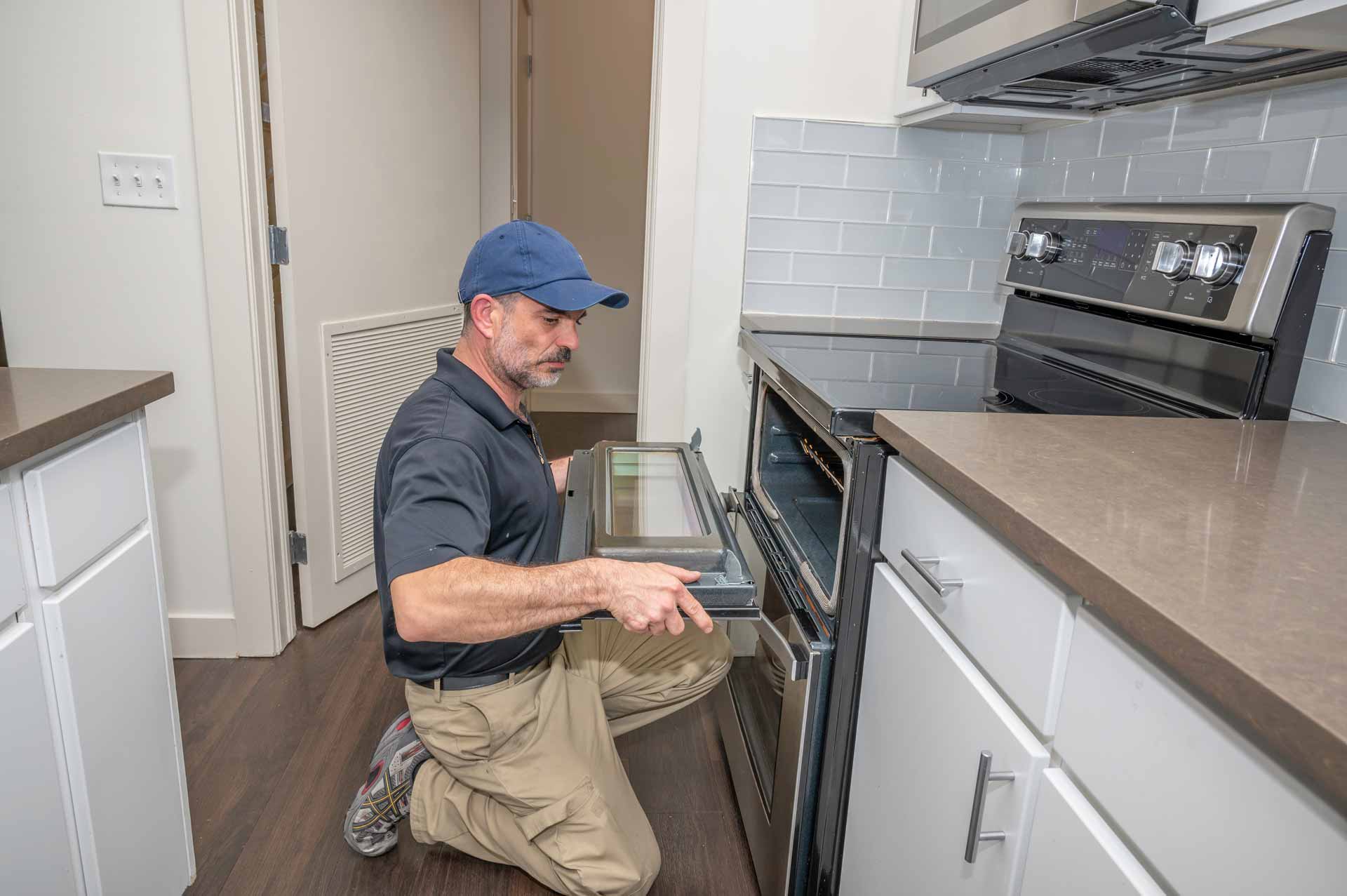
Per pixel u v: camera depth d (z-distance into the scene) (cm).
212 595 214
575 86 443
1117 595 60
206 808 160
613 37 439
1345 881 46
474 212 272
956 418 107
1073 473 86
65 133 187
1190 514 75
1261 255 112
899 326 194
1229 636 53
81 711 104
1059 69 133
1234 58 113
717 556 109
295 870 146
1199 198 140
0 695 90
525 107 394
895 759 104
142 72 186
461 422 112
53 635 99
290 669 211
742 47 190
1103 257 146
